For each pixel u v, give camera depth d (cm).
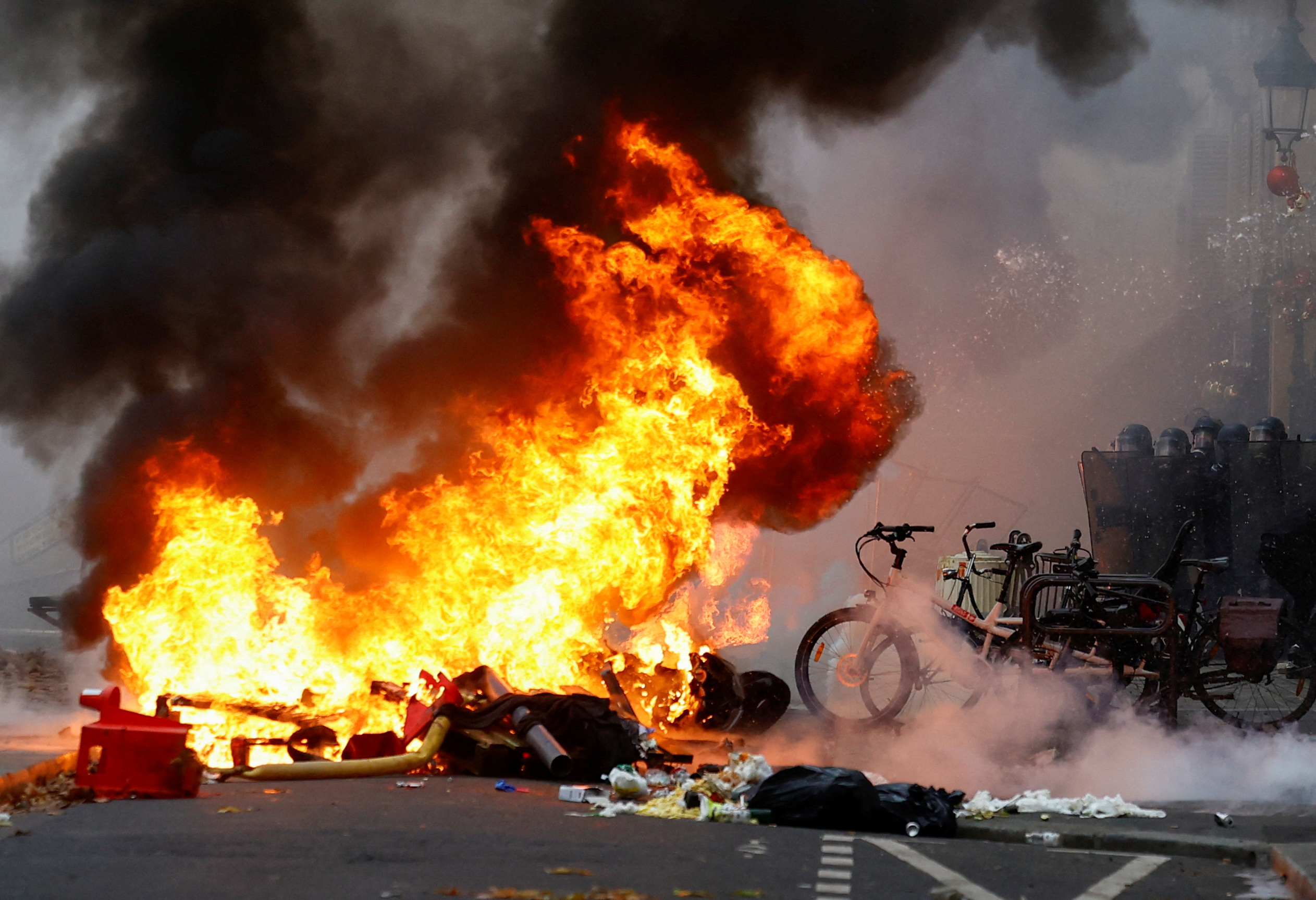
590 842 1519
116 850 1399
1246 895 1370
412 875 1303
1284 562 4128
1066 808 1848
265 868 1319
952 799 1828
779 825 1711
